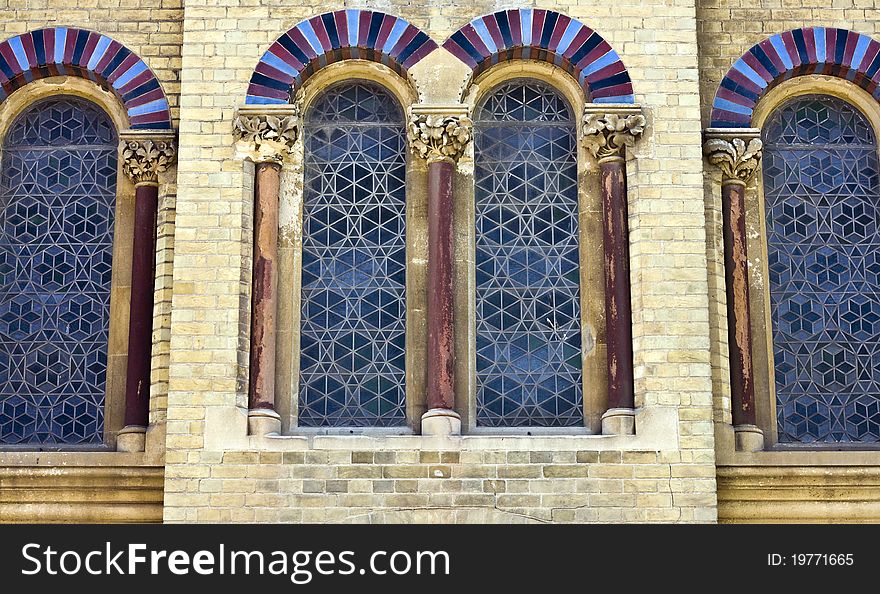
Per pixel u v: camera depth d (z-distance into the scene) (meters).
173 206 20.53
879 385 20.33
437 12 20.64
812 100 21.25
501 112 20.77
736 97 20.94
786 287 20.66
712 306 20.16
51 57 21.05
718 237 20.45
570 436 19.06
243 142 20.03
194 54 20.31
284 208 20.20
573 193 20.48
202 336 19.30
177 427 18.97
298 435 19.22
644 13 20.56
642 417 19.06
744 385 19.95
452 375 19.45
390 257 20.23
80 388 20.25
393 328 20.00
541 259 20.27
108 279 20.64
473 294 20.08
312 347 19.92
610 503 18.80
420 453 18.94
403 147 20.62
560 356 19.94
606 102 20.19
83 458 19.58
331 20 20.55
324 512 18.73
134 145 20.66
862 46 21.12
